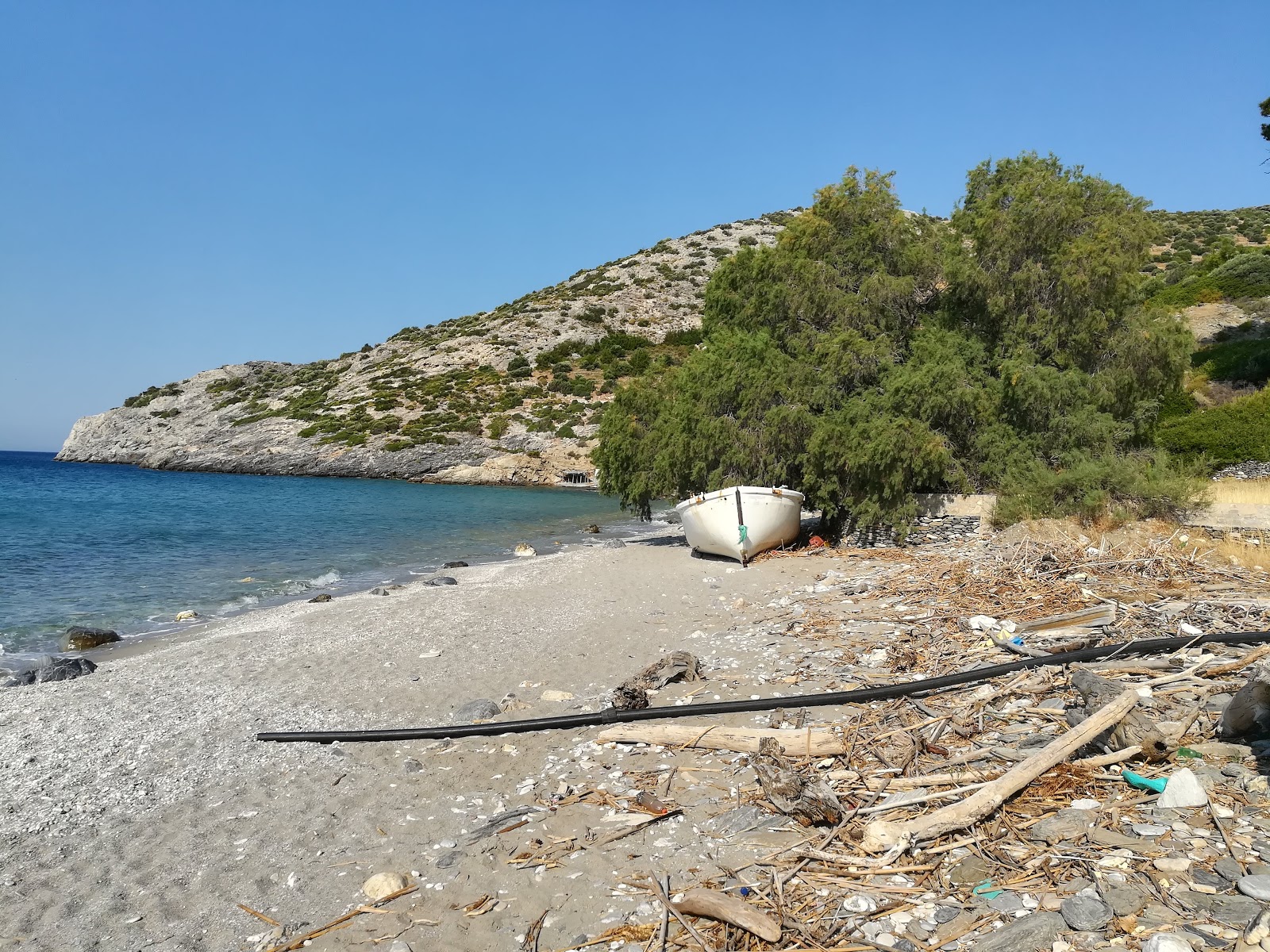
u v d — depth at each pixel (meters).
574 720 7.66
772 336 20.45
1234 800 4.65
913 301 19.66
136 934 4.60
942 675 7.77
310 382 95.31
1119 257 16.45
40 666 10.84
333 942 4.45
